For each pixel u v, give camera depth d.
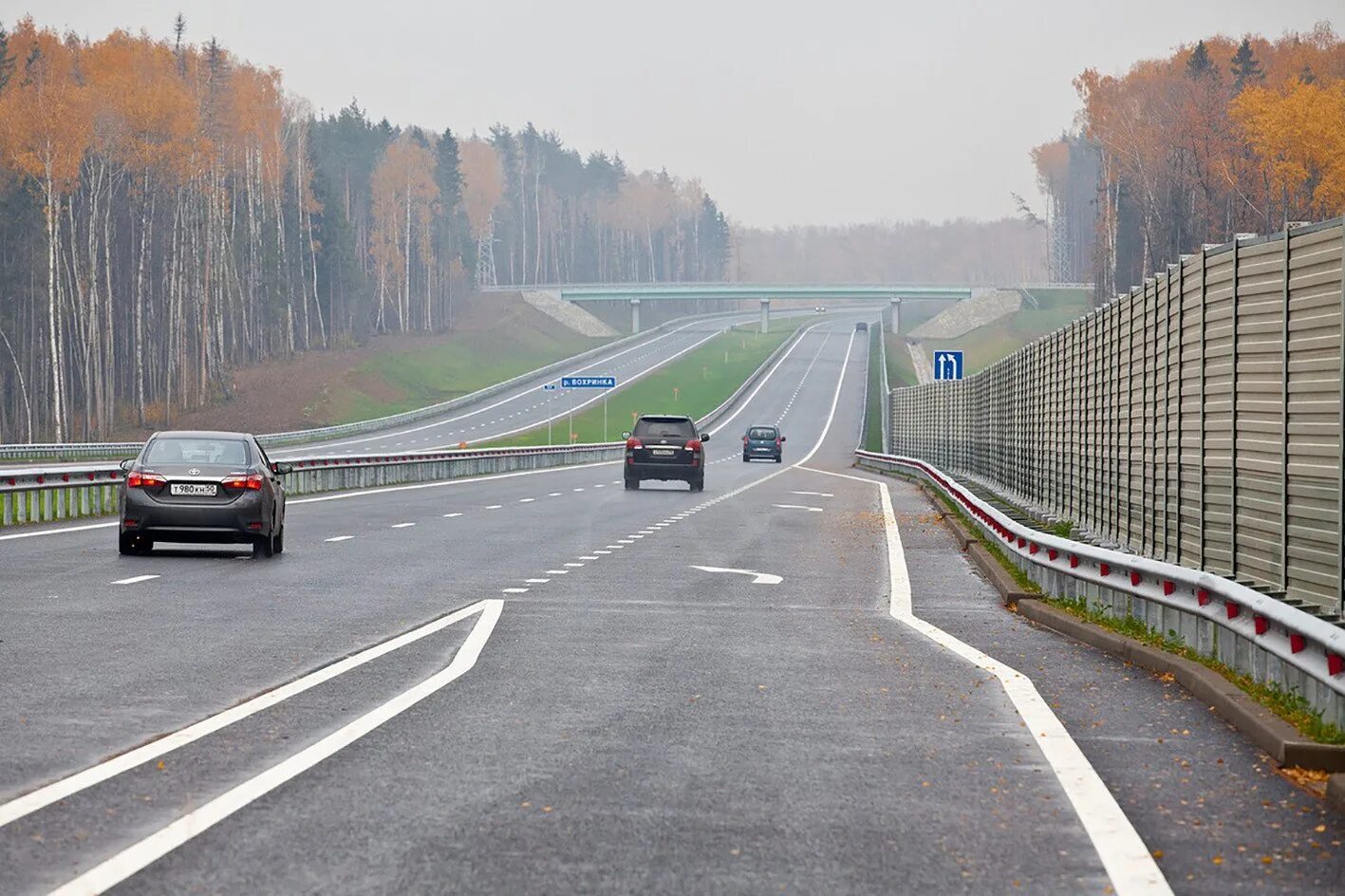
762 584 58.25
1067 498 84.75
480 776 24.22
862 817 21.75
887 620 47.16
